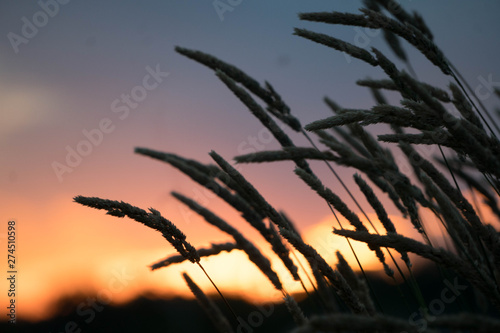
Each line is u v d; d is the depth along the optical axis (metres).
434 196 0.54
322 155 0.58
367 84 0.72
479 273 0.51
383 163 0.58
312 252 0.58
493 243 0.53
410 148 0.59
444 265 0.52
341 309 0.71
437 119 0.54
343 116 0.57
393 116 0.56
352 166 0.58
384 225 0.68
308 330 0.41
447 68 0.63
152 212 0.64
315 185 0.63
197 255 0.64
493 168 0.51
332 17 0.64
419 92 0.51
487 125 0.62
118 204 0.63
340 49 0.64
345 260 0.66
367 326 0.41
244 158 0.59
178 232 0.64
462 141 0.52
